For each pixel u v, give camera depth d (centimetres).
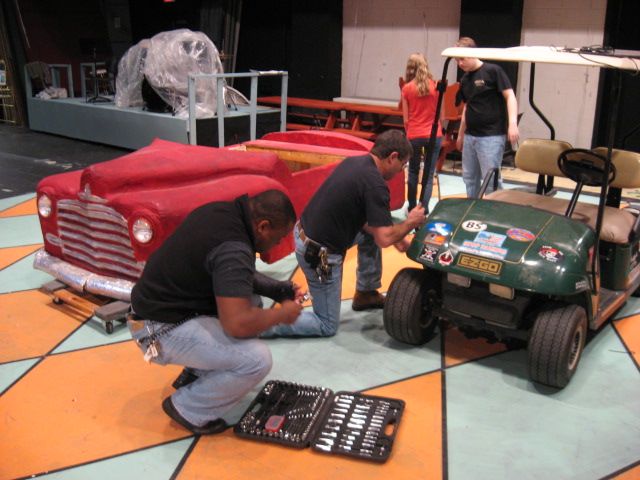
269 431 285
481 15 873
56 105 1026
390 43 1019
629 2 792
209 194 380
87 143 1004
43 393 319
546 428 296
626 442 286
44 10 1190
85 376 335
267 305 420
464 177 576
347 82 1088
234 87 1230
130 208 363
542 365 314
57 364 346
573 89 851
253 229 252
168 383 329
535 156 439
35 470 265
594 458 275
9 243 539
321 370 342
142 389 324
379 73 1045
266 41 1169
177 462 270
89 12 1266
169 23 1264
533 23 866
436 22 959
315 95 1098
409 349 366
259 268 489
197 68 854
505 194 443
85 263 407
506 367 350
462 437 288
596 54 333
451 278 334
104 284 387
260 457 273
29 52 1171
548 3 847
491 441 286
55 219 418
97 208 382
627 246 376
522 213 346
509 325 331
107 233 387
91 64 1039
